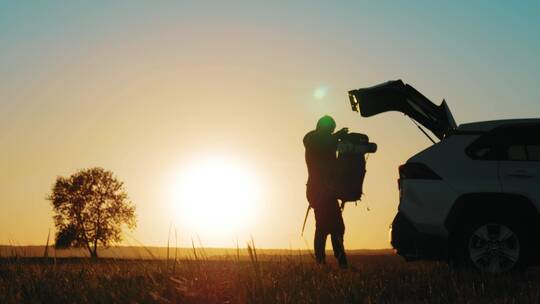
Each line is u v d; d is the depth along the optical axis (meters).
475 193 9.29
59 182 63.41
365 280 7.43
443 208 9.40
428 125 11.71
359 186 10.66
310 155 10.89
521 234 9.10
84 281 6.77
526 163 9.28
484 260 9.23
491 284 7.41
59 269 7.46
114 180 64.44
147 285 6.44
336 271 8.53
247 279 6.52
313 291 6.35
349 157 10.70
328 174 10.66
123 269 7.93
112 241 63.50
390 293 6.84
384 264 9.79
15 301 5.54
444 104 11.43
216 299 5.90
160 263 7.87
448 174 9.50
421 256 9.54
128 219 64.12
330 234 10.64
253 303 5.67
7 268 7.19
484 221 9.26
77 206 62.81
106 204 63.94
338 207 10.71
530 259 9.07
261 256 8.85
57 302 5.62
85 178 63.59
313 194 10.80
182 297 5.82
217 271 6.96
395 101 11.86
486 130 9.57
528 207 9.11
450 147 9.66
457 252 9.32
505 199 9.19
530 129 9.43
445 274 8.09
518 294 6.62
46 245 7.62
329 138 10.80
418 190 9.59
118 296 5.61
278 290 6.20
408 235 9.53
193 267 7.37
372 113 12.07
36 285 6.10
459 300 6.42
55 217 62.62
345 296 6.23
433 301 6.48
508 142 9.44
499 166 9.34
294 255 8.88
